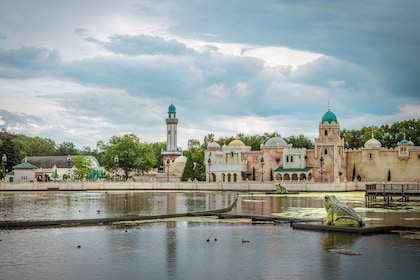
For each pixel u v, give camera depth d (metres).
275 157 144.75
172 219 47.78
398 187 92.50
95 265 27.27
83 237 36.09
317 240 34.56
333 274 25.22
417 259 28.31
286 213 52.72
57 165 196.38
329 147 134.25
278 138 149.75
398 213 52.72
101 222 44.75
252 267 26.73
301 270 26.02
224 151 150.38
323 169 134.75
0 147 162.88
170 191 114.69
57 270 26.14
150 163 173.00
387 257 28.88
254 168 148.25
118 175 188.50
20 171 144.88
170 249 31.59
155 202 68.69
